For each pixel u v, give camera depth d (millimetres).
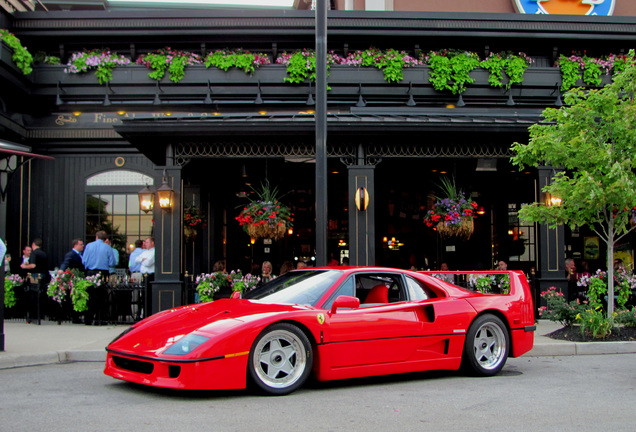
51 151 15391
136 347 5473
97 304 11297
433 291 6754
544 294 10406
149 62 14992
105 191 15383
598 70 15414
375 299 6469
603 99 9289
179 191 11203
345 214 16812
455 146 11812
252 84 15055
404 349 6195
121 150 15430
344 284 6254
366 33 15078
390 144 11719
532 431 4449
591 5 16578
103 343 8656
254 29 14969
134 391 5762
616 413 5031
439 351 6504
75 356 7898
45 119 15227
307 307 5887
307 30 15047
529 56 15688
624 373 7043
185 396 5531
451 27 15125
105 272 12359
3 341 7828
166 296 10867
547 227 11617
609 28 15336
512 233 16266
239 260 16547
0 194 8023
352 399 5520
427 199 16562
